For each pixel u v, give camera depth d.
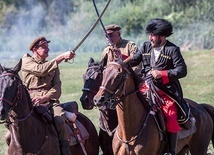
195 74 39.66
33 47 13.66
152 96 13.57
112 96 12.33
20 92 12.09
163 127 13.49
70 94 34.00
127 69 12.62
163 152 13.84
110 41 13.50
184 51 56.25
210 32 61.34
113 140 13.55
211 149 19.58
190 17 68.69
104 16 73.56
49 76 13.69
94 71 14.75
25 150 12.48
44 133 12.87
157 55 13.65
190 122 14.11
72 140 14.15
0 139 22.61
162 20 13.55
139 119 13.14
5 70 12.09
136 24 71.19
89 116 26.33
